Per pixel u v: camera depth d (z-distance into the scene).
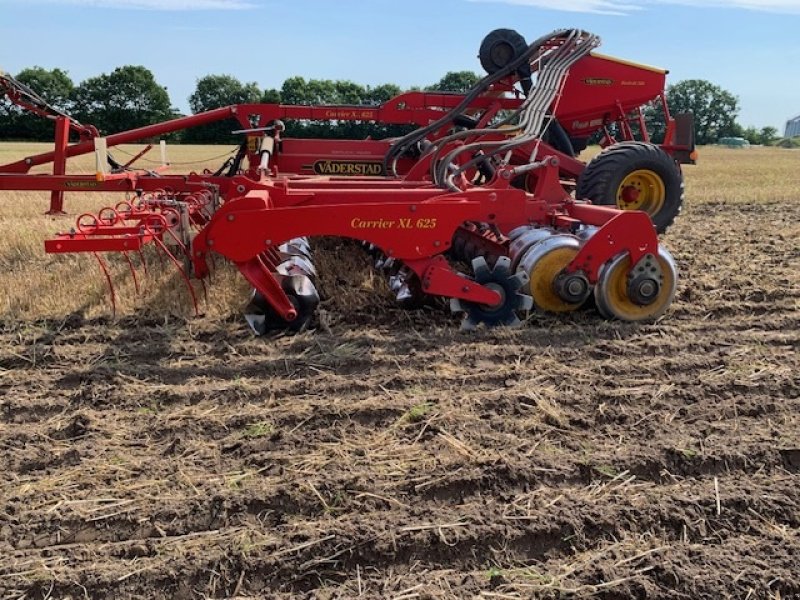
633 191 8.23
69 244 4.86
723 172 26.91
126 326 5.57
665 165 8.11
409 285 5.86
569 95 8.70
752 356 5.03
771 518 3.19
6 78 7.62
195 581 2.79
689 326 5.70
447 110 8.88
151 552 2.93
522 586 2.75
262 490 3.30
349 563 2.89
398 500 3.26
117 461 3.57
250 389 4.36
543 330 5.44
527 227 6.03
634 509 3.19
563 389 4.45
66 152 8.08
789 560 2.89
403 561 2.91
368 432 3.89
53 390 4.44
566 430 3.93
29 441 3.80
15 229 9.37
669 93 102.69
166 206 6.63
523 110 6.89
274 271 5.70
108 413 4.11
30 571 2.81
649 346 5.18
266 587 2.77
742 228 11.01
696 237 9.89
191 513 3.16
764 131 111.31
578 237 5.79
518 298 5.49
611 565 2.86
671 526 3.12
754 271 7.57
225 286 6.39
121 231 5.18
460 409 4.11
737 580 2.77
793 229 10.78
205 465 3.56
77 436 3.86
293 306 5.30
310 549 2.92
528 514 3.15
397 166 8.92
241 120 8.69
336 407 4.10
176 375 4.64
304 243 6.90
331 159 8.69
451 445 3.71
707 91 102.00
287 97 76.00
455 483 3.37
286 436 3.81
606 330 5.51
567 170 8.66
